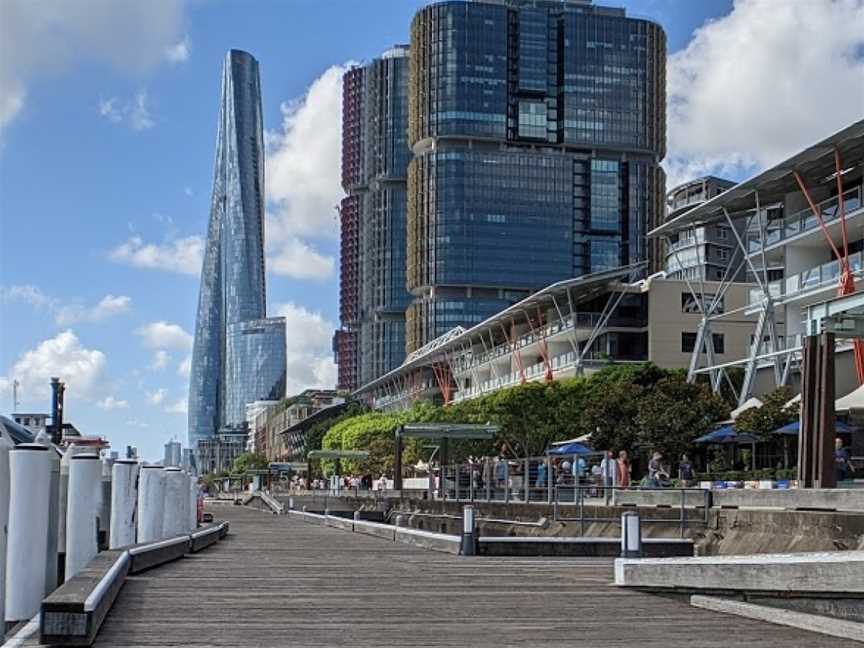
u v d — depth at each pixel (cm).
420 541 2881
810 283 5584
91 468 1578
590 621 1280
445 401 11988
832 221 5372
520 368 9638
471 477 4694
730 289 8600
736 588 1425
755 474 4209
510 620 1281
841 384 5394
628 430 5528
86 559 1563
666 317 8500
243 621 1241
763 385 6462
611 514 3275
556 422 7156
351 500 7412
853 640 1140
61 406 4191
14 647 1002
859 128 4797
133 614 1288
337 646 1070
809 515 2292
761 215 6000
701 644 1107
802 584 1343
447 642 1106
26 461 1284
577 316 8612
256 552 2550
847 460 3819
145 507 2162
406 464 9488
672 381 5784
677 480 4344
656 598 1515
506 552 2456
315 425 15950
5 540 1156
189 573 1864
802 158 5241
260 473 15200
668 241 9044
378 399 15788
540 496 4041
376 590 1608
